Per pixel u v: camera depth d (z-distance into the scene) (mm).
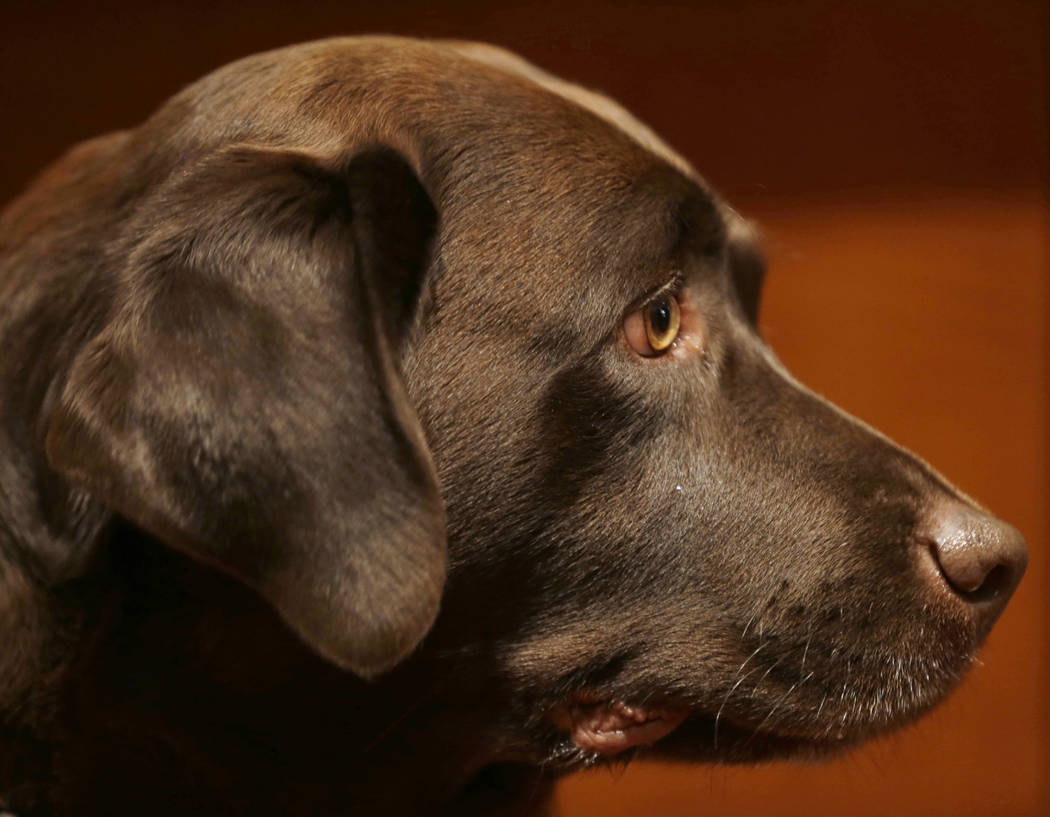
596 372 3039
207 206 2723
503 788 3541
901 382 6930
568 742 3307
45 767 3020
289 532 2600
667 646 3186
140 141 3174
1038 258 6773
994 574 3260
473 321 2953
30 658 2934
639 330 3115
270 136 2990
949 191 6770
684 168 3316
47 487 2877
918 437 6953
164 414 2580
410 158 2945
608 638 3176
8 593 2914
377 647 2598
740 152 6812
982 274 6824
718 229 3301
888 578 3168
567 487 3055
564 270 2996
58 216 3072
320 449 2609
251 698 3029
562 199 3029
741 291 3602
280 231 2699
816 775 6863
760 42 6715
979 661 3371
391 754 3191
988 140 6723
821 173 6812
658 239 3107
